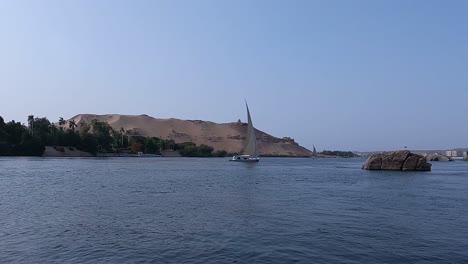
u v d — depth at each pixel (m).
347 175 63.91
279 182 48.56
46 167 78.56
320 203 27.44
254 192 35.41
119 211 23.44
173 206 25.67
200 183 46.03
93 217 21.25
